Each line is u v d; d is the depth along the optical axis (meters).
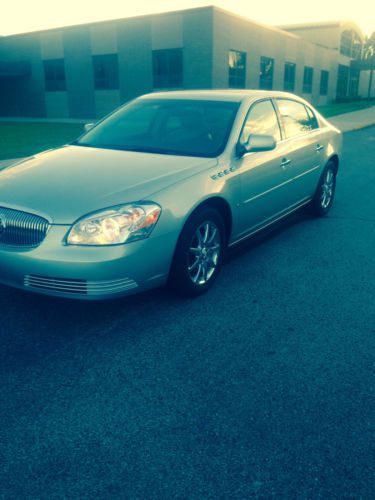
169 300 3.82
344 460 2.17
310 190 5.83
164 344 3.16
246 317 3.56
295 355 3.04
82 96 34.31
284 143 5.01
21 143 15.47
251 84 33.91
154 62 30.45
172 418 2.43
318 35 52.38
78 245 3.06
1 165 9.95
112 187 3.36
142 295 3.90
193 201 3.55
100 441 2.27
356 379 2.79
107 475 2.07
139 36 30.45
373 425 2.40
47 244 3.10
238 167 4.14
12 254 3.18
